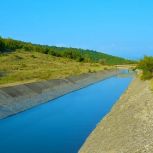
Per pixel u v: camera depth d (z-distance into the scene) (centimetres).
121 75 13662
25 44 18438
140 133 2520
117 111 3822
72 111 5100
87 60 19750
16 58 13700
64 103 5984
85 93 7569
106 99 6444
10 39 17312
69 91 7769
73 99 6525
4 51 14988
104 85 9538
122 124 3009
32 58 14750
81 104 5831
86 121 4297
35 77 8400
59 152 2923
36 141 3338
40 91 6481
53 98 6569
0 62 12256
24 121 4369
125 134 2630
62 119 4459
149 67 7631
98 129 3309
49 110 5228
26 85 6300
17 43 17525
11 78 7856
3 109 4728
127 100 4419
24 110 5166
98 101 6169
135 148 2203
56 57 17462
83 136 3475
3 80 7406
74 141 3284
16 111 4944
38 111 5147
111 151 2352
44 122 4288
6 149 3073
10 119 4522
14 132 3759
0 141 3378
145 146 2181
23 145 3195
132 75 13462
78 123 4175
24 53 15825
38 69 11538
